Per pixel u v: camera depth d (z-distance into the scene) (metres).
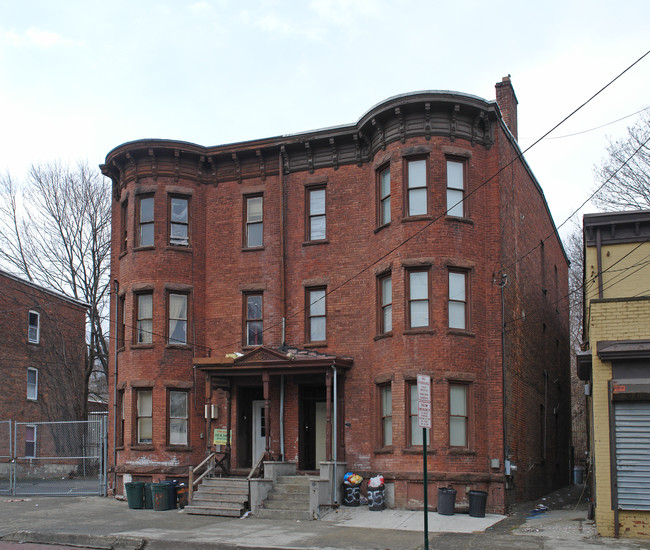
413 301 22.58
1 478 34.97
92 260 42.69
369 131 24.48
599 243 20.23
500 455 21.86
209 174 27.22
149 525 18.70
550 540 16.06
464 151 23.25
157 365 25.34
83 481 30.80
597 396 17.05
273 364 23.14
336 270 24.92
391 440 22.56
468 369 22.12
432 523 19.03
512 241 24.78
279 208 26.05
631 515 16.42
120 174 27.86
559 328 34.00
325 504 20.98
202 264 26.62
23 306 37.97
